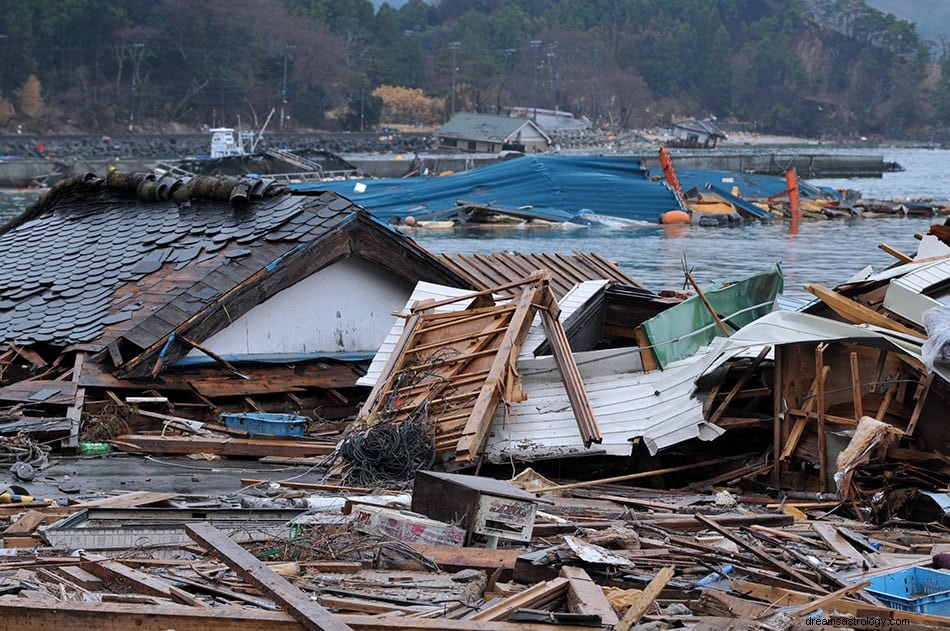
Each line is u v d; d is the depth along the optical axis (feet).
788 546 37.96
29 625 25.05
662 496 50.08
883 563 36.11
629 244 181.37
